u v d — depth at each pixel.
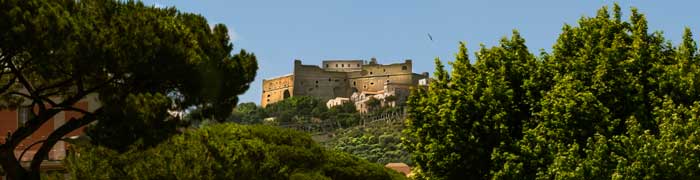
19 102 27.56
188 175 32.28
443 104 31.91
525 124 31.14
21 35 21.89
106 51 23.19
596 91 30.08
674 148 26.33
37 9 22.80
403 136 33.50
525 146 29.67
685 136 26.86
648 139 26.91
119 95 24.52
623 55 30.48
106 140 24.17
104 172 31.39
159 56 24.22
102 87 24.81
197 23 27.11
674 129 26.98
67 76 25.19
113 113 24.11
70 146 32.91
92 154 31.58
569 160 27.81
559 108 29.58
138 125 23.81
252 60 28.22
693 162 26.33
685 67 30.36
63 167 36.22
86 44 22.81
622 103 29.81
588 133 29.14
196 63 24.91
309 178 48.09
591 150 27.61
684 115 28.14
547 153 29.36
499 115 31.14
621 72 30.05
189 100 25.48
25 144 38.88
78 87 24.86
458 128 31.42
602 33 31.77
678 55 31.31
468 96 31.75
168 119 24.77
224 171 35.12
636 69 30.30
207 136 36.62
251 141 41.34
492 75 32.28
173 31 24.83
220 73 26.00
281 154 48.03
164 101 23.98
